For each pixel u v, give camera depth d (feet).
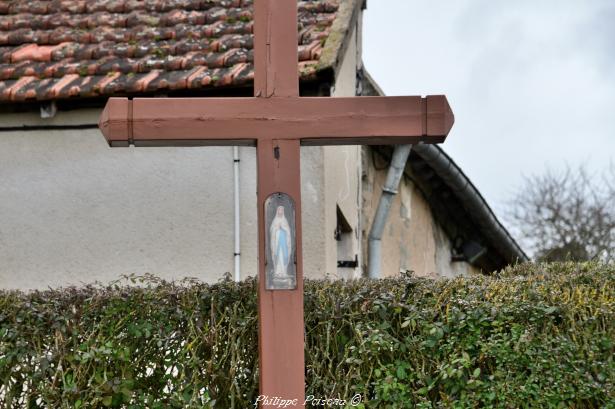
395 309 21.11
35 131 32.37
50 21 35.76
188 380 21.16
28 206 32.12
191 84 30.68
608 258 25.43
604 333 20.44
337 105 20.24
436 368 20.74
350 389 20.97
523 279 21.99
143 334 21.27
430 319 20.89
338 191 33.35
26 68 32.86
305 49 31.24
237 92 31.22
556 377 20.24
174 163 31.91
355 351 20.97
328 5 34.45
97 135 32.17
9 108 32.37
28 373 21.08
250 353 21.38
